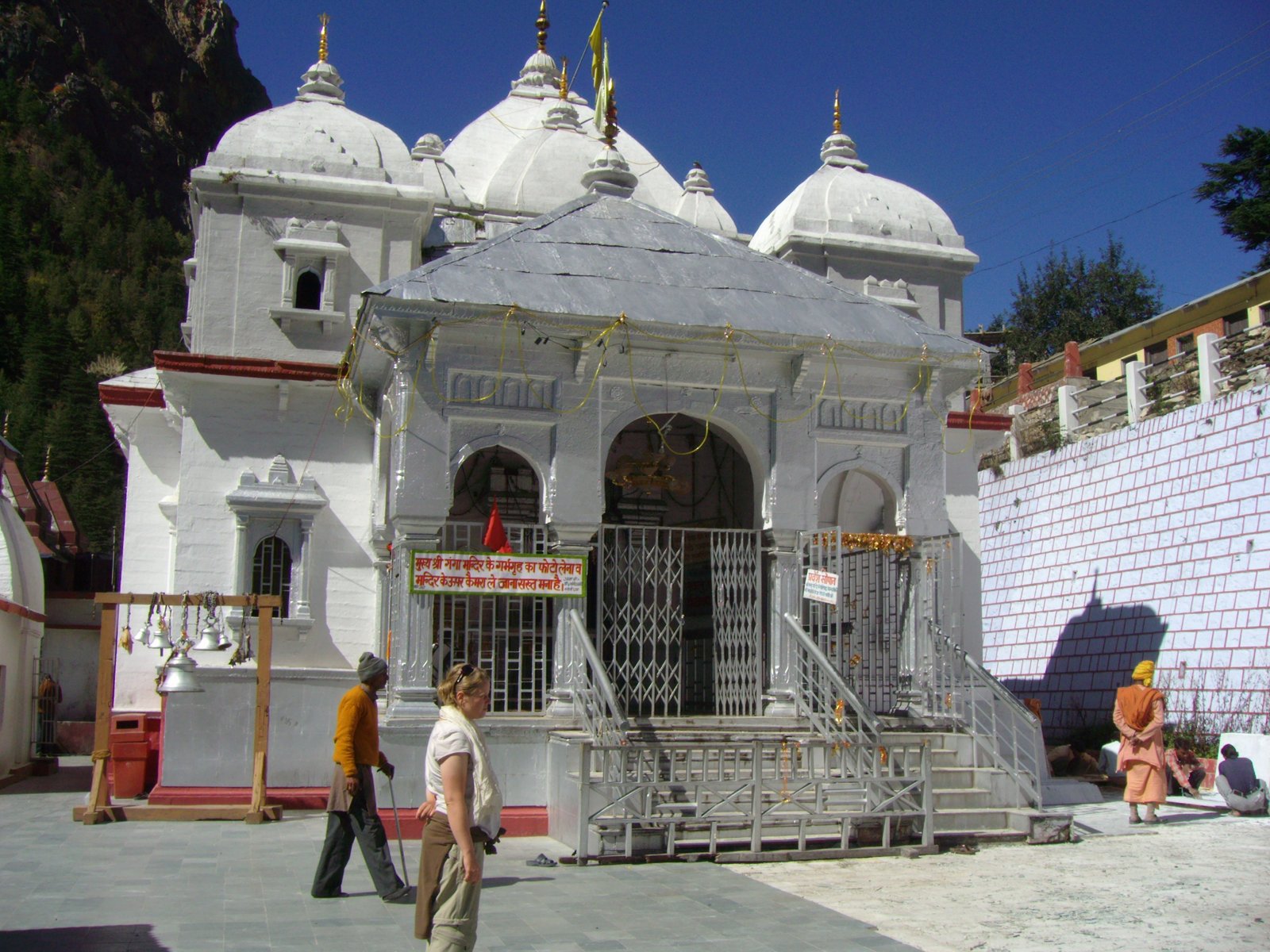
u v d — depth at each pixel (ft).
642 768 31.42
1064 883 28.86
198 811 37.01
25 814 39.60
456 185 57.72
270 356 48.65
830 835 34.24
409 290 36.29
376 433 46.42
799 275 44.14
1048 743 62.08
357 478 47.60
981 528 72.18
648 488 47.52
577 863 30.42
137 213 289.94
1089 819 39.34
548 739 36.58
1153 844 34.60
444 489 37.17
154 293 235.81
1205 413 55.93
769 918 24.72
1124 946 22.75
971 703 40.04
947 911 25.81
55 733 64.34
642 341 38.88
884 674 43.47
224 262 48.85
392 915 24.56
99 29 357.00
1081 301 135.23
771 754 36.81
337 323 49.21
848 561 46.11
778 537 40.42
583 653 37.37
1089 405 67.51
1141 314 132.77
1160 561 57.31
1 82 319.06
